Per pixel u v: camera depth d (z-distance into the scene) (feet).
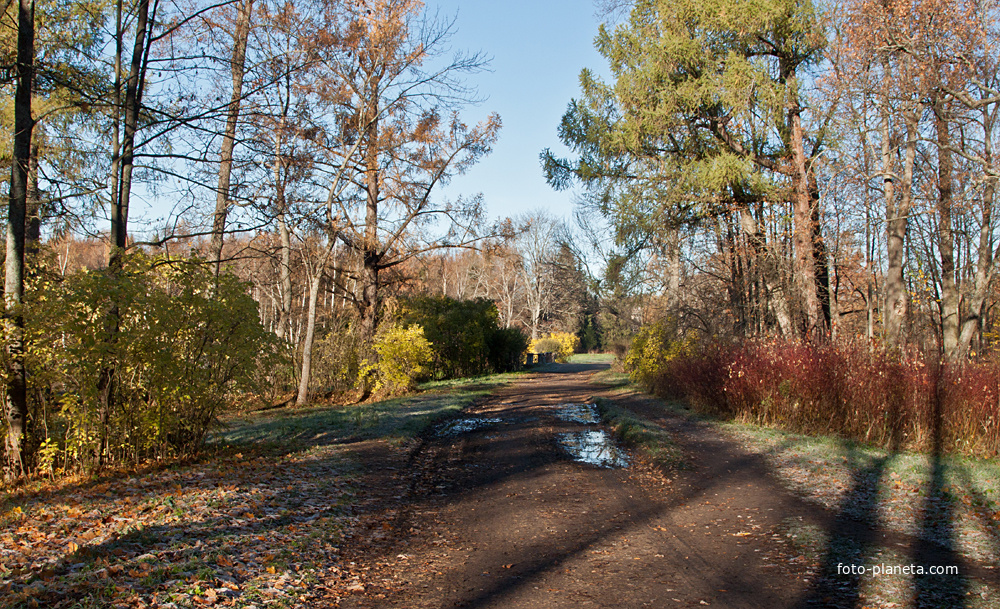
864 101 52.21
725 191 52.03
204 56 32.42
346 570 15.99
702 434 38.58
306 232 60.39
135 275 26.71
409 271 85.10
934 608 12.69
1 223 30.68
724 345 51.60
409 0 62.03
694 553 16.96
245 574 14.60
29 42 26.66
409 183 73.00
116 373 26.00
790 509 21.33
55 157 35.22
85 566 13.89
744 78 46.83
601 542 18.20
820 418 36.65
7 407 24.73
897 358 35.65
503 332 126.82
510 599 13.92
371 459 31.55
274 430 41.70
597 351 239.09
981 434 29.81
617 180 61.98
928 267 72.59
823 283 61.98
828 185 59.06
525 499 23.79
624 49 56.54
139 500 20.58
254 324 30.48
